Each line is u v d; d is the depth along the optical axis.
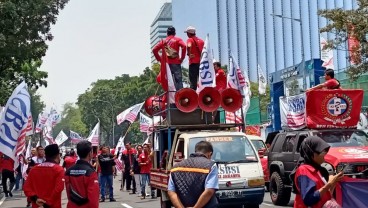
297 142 14.30
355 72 23.55
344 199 6.92
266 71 132.50
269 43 133.25
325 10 23.20
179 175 6.16
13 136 9.27
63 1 21.59
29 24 21.09
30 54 21.92
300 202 5.34
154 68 72.81
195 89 14.77
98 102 102.88
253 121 47.91
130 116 25.88
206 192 5.95
